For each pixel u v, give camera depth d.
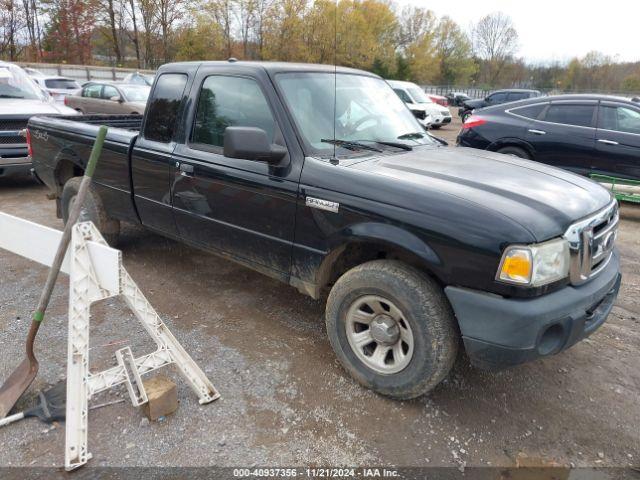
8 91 8.14
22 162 7.25
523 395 2.99
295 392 2.94
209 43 37.03
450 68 69.62
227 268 4.77
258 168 3.25
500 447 2.57
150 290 4.27
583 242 2.57
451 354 2.63
